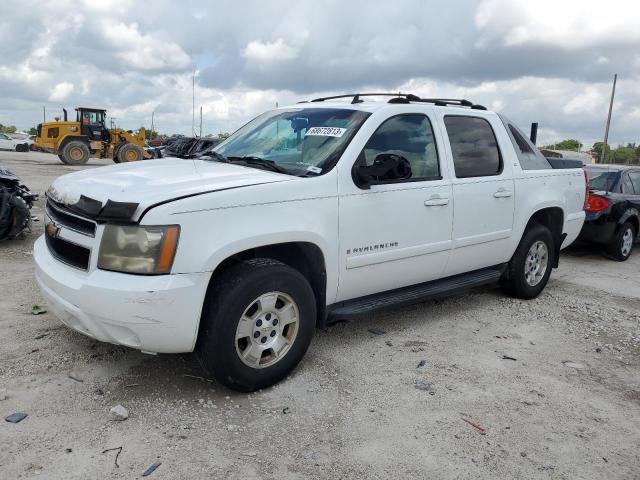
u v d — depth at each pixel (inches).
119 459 116.2
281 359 150.3
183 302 129.8
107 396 140.9
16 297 211.2
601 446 131.2
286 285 146.7
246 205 139.9
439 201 187.2
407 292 190.1
